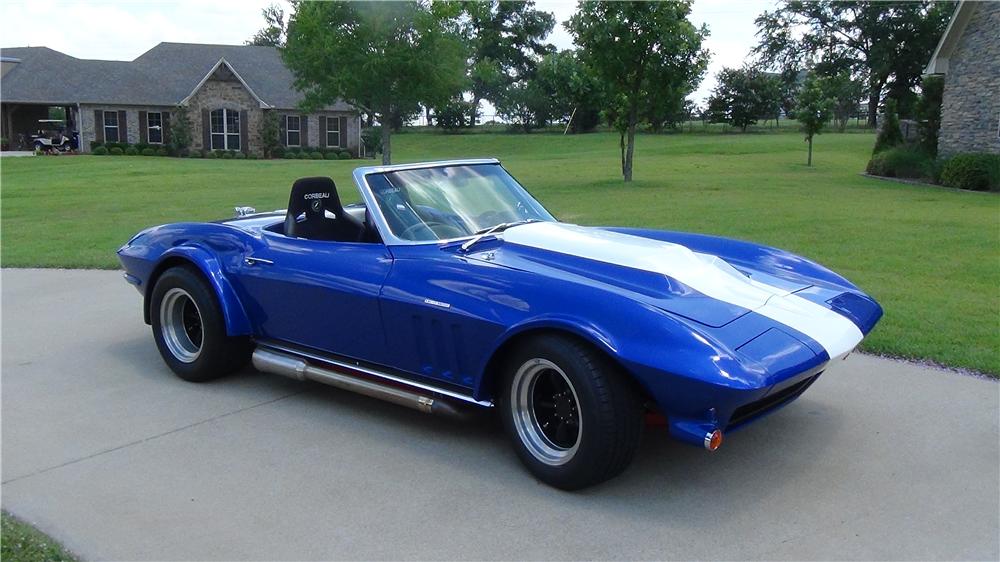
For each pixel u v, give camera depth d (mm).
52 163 33250
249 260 4625
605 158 37188
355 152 45219
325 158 43500
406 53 18016
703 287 3646
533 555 2973
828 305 3875
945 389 4711
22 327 6465
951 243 10234
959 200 17031
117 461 3855
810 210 14469
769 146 43031
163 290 5000
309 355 4496
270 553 3010
